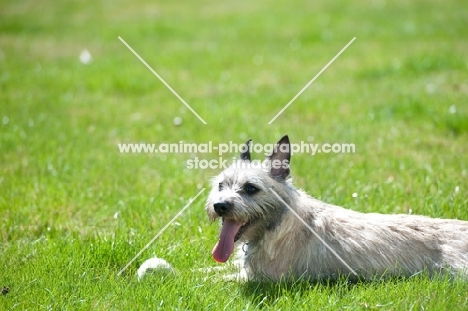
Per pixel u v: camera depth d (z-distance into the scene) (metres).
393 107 16.23
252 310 7.03
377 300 7.11
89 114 17.03
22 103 17.75
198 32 29.06
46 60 23.52
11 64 22.66
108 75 21.17
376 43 25.36
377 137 14.33
